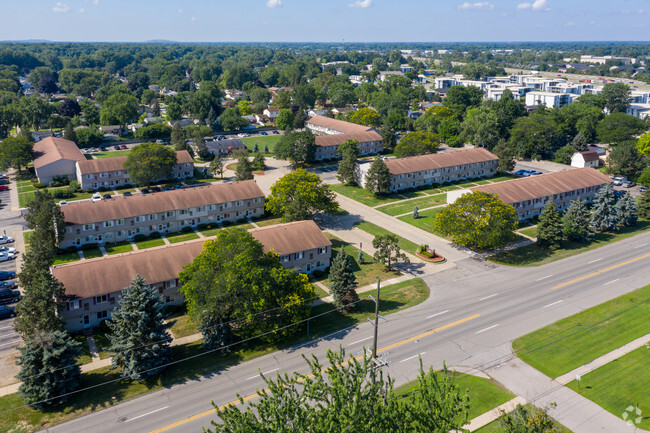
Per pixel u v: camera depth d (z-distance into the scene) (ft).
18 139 425.28
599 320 205.16
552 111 578.66
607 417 150.00
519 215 325.42
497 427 143.33
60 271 204.85
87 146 542.57
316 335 195.31
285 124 644.69
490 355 181.27
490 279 244.83
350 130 565.94
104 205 292.81
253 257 191.52
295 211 291.99
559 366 175.22
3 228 306.35
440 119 594.24
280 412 92.22
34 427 145.38
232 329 189.98
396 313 212.02
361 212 345.72
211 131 588.91
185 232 307.37
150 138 579.07
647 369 172.86
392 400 98.78
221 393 160.45
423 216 335.88
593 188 361.30
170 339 171.22
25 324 170.71
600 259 268.82
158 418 149.18
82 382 167.02
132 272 212.02
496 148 450.71
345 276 210.59
